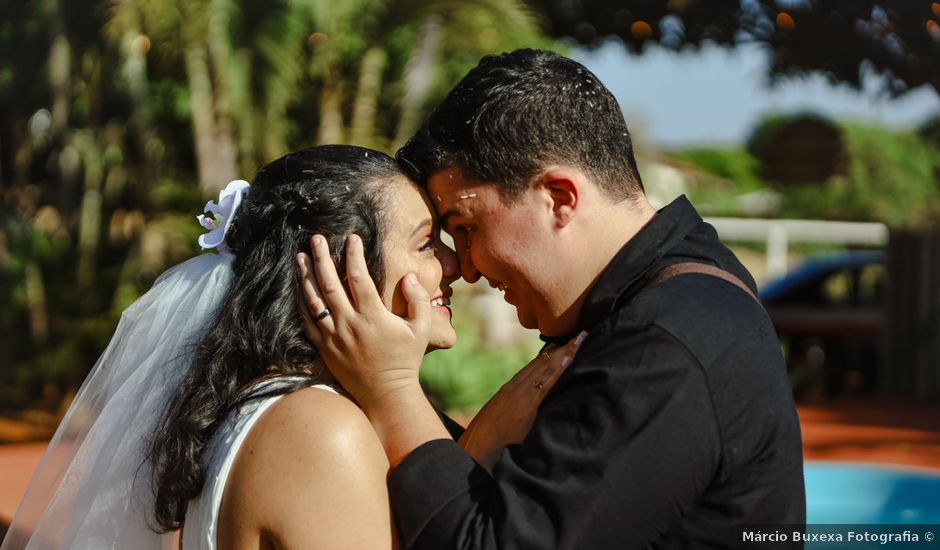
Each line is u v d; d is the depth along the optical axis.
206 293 2.01
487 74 1.92
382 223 1.91
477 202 1.92
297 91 8.70
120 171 9.95
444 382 8.35
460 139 1.91
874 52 6.94
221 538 1.78
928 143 18.33
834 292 13.73
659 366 1.69
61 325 9.86
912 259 11.72
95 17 8.57
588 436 1.69
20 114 10.66
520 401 1.97
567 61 1.94
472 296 9.80
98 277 9.88
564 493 1.66
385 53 8.71
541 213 1.90
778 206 17.75
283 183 1.94
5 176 11.16
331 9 7.87
